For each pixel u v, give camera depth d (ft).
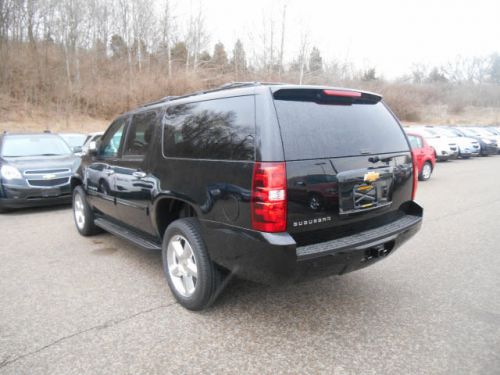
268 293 12.19
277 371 8.36
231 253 9.45
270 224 8.52
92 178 16.80
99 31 104.32
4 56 78.89
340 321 10.48
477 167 50.90
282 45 126.93
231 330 10.01
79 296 12.00
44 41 90.58
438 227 20.06
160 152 11.97
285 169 8.57
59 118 73.77
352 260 9.41
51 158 26.08
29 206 23.86
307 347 9.25
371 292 12.29
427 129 56.54
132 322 10.40
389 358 8.80
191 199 10.48
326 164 9.27
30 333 9.84
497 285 12.82
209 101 10.57
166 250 11.65
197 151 10.48
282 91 9.21
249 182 8.82
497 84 203.00
